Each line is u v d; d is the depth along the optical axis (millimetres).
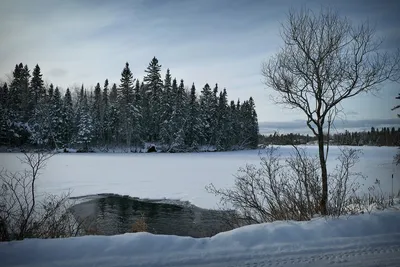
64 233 6004
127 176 22922
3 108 53156
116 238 4203
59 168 27375
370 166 25641
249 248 4180
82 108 59062
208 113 64062
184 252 3996
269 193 7723
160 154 51125
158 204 14828
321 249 4207
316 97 7387
